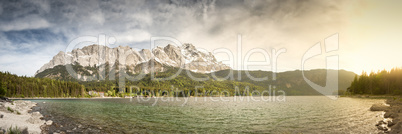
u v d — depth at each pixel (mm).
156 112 49906
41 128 23156
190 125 29797
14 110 35094
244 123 31797
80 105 73938
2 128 18172
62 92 188250
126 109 58531
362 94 173875
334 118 36031
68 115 39688
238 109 60156
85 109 55625
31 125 23156
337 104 79562
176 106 74938
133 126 28203
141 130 25516
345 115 40219
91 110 52688
